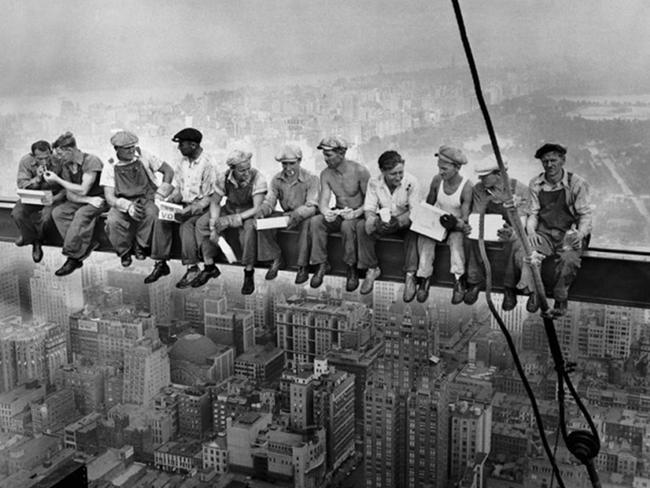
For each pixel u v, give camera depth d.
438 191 7.42
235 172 8.14
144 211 8.73
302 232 7.96
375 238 7.77
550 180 7.07
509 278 7.30
